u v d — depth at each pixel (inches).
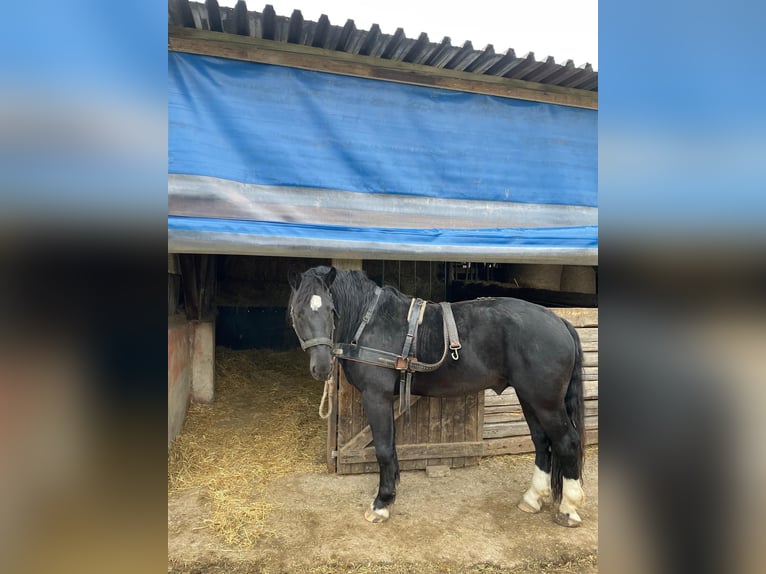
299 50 113.9
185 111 107.3
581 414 104.0
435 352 105.3
